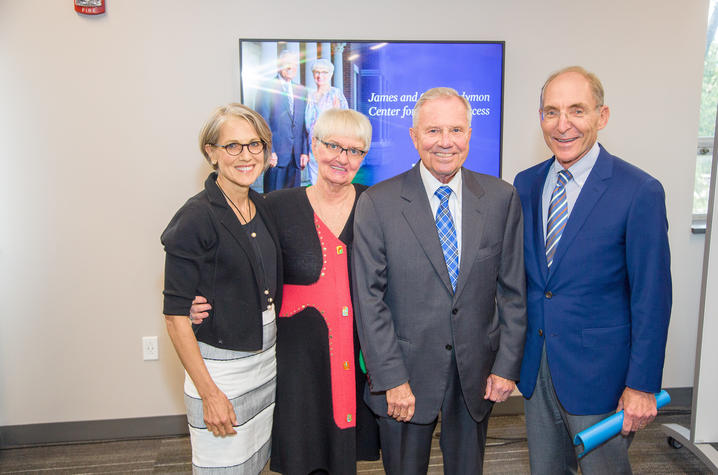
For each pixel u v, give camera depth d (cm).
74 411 260
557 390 144
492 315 141
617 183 137
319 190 160
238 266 135
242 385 141
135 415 264
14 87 238
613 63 264
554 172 151
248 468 145
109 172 248
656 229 130
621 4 260
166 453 249
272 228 149
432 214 137
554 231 145
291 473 153
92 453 250
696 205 287
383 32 254
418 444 143
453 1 255
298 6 248
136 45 242
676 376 288
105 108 244
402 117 254
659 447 247
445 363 136
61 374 257
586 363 141
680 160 273
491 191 141
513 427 269
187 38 245
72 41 239
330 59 247
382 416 143
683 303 283
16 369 254
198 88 248
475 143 260
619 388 141
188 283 132
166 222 254
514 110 264
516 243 143
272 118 247
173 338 133
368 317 135
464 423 142
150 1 240
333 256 153
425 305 135
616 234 135
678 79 267
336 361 153
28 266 249
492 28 258
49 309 253
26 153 243
